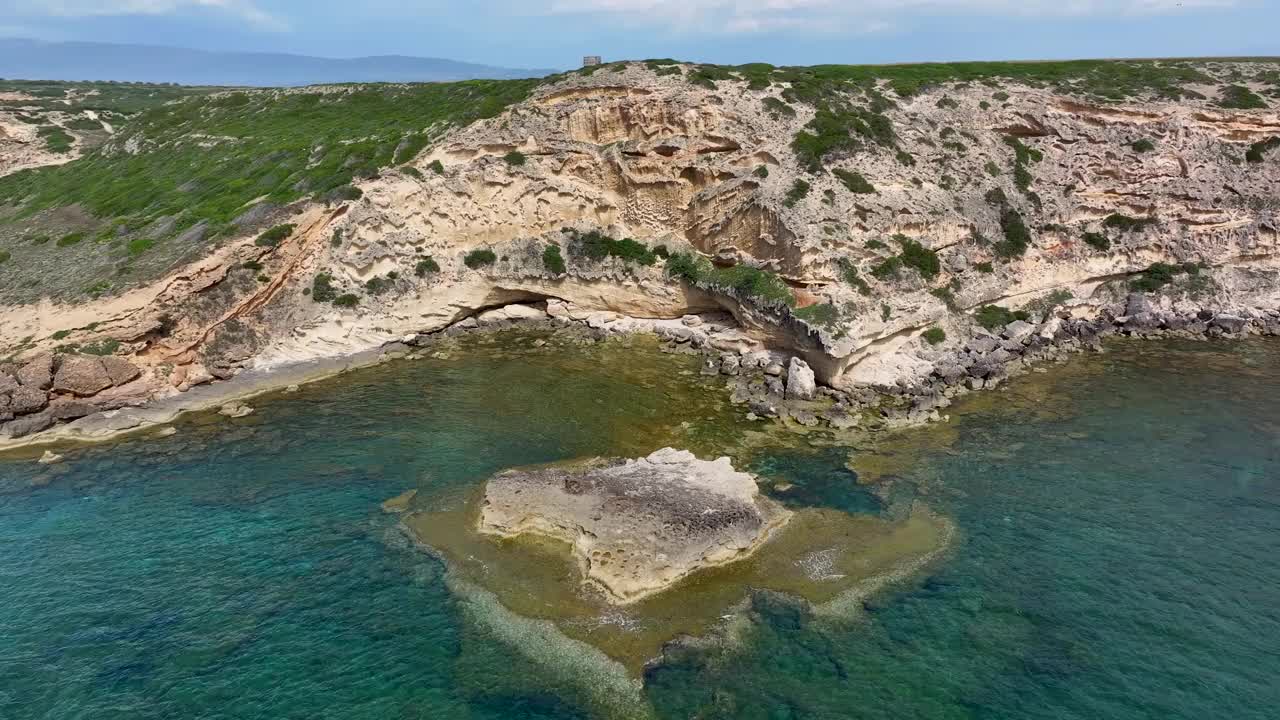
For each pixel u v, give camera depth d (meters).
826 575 29.64
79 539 32.56
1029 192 58.75
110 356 44.62
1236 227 57.91
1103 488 35.50
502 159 60.22
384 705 24.06
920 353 49.81
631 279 58.66
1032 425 42.09
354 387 48.84
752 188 55.75
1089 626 26.78
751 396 46.00
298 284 54.03
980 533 32.22
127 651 26.17
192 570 30.50
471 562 30.64
